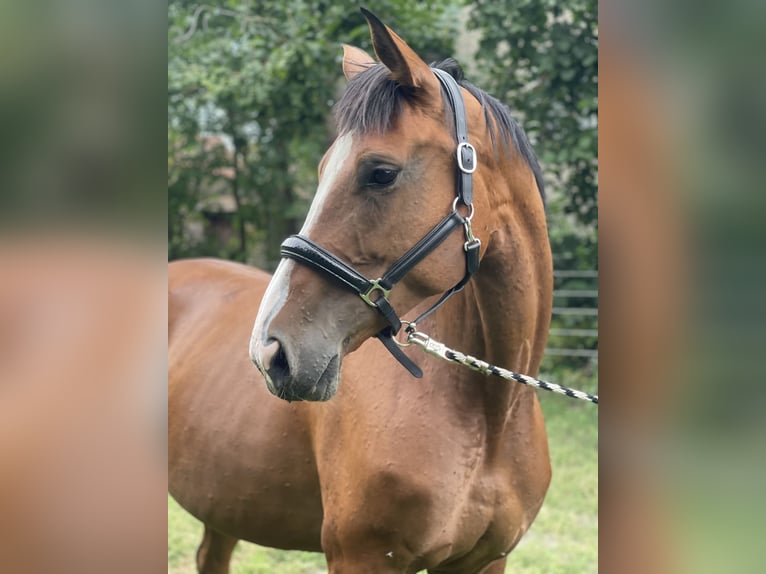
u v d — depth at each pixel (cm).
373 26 131
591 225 668
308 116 692
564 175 711
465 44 763
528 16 604
